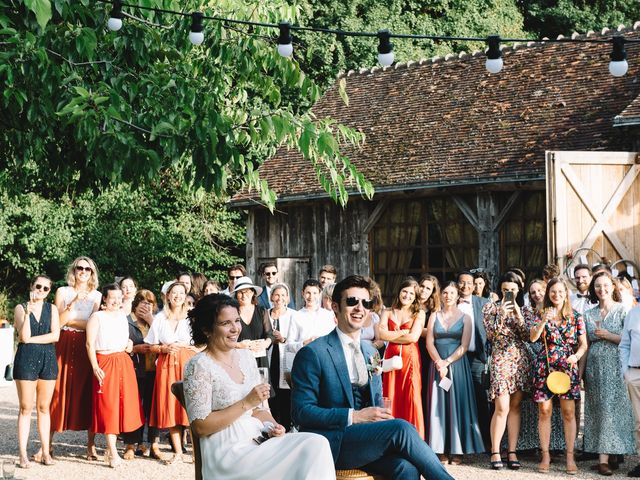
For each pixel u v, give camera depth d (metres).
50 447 10.23
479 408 9.95
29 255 25.41
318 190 17.89
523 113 16.98
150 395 10.68
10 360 18.55
